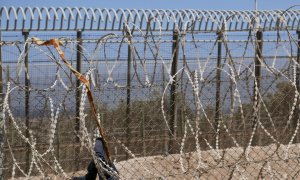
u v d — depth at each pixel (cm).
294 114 862
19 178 718
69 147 746
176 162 837
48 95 673
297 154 879
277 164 858
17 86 639
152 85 720
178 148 844
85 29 1016
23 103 697
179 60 845
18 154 725
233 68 721
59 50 625
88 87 614
